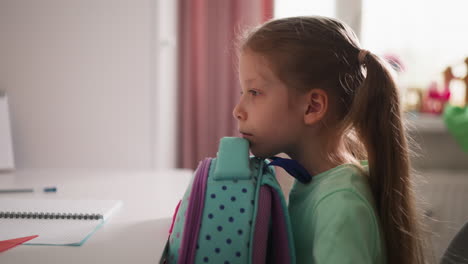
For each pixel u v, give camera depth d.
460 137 1.73
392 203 0.54
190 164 1.64
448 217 1.78
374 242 0.48
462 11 1.85
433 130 1.84
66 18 1.16
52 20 1.15
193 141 1.66
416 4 1.86
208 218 0.47
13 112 1.15
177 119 1.64
